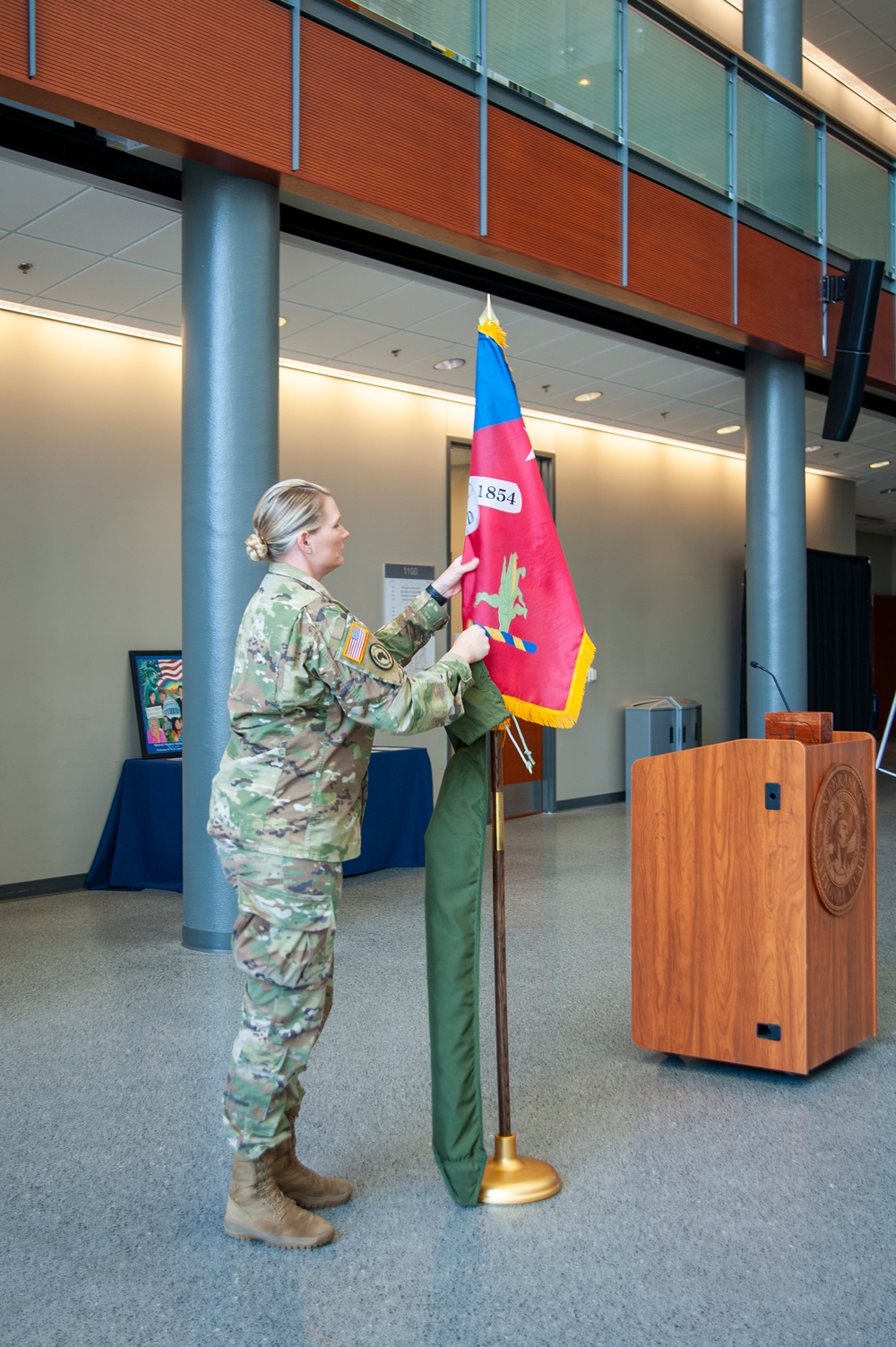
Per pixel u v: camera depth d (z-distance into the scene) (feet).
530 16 17.75
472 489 7.97
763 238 22.57
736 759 10.33
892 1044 11.43
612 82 19.26
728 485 36.29
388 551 26.08
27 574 19.69
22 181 14.19
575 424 30.78
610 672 32.07
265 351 14.78
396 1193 8.03
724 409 28.84
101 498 20.68
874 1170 8.40
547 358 23.43
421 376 25.05
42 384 19.89
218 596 14.66
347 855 7.06
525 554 7.93
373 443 25.76
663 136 20.24
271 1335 6.29
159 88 12.94
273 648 6.74
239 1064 7.08
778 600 24.25
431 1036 7.75
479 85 16.89
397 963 14.47
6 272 17.47
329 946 7.03
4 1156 8.71
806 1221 7.59
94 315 19.88
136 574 21.17
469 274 18.60
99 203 14.93
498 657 7.82
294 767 6.82
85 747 20.40
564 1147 8.80
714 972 10.45
